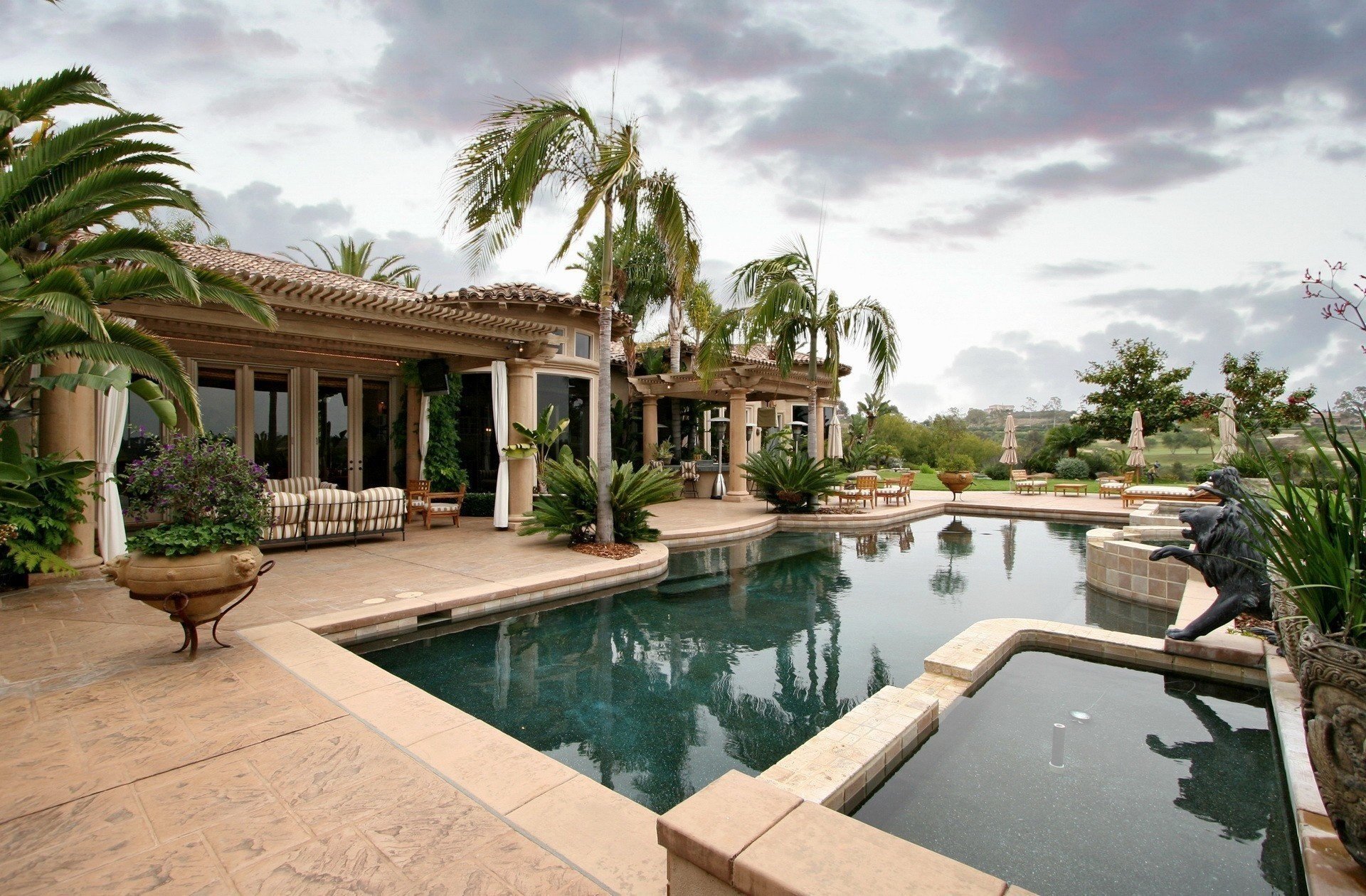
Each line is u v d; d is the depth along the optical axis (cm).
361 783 288
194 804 269
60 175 631
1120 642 516
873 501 1581
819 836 161
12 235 592
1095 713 428
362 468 1262
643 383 1866
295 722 350
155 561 423
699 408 2141
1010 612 699
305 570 769
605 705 449
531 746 387
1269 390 2167
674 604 727
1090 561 824
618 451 1770
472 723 351
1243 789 335
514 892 216
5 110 628
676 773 354
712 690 478
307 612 576
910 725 378
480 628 627
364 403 1267
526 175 852
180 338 977
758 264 1388
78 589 660
